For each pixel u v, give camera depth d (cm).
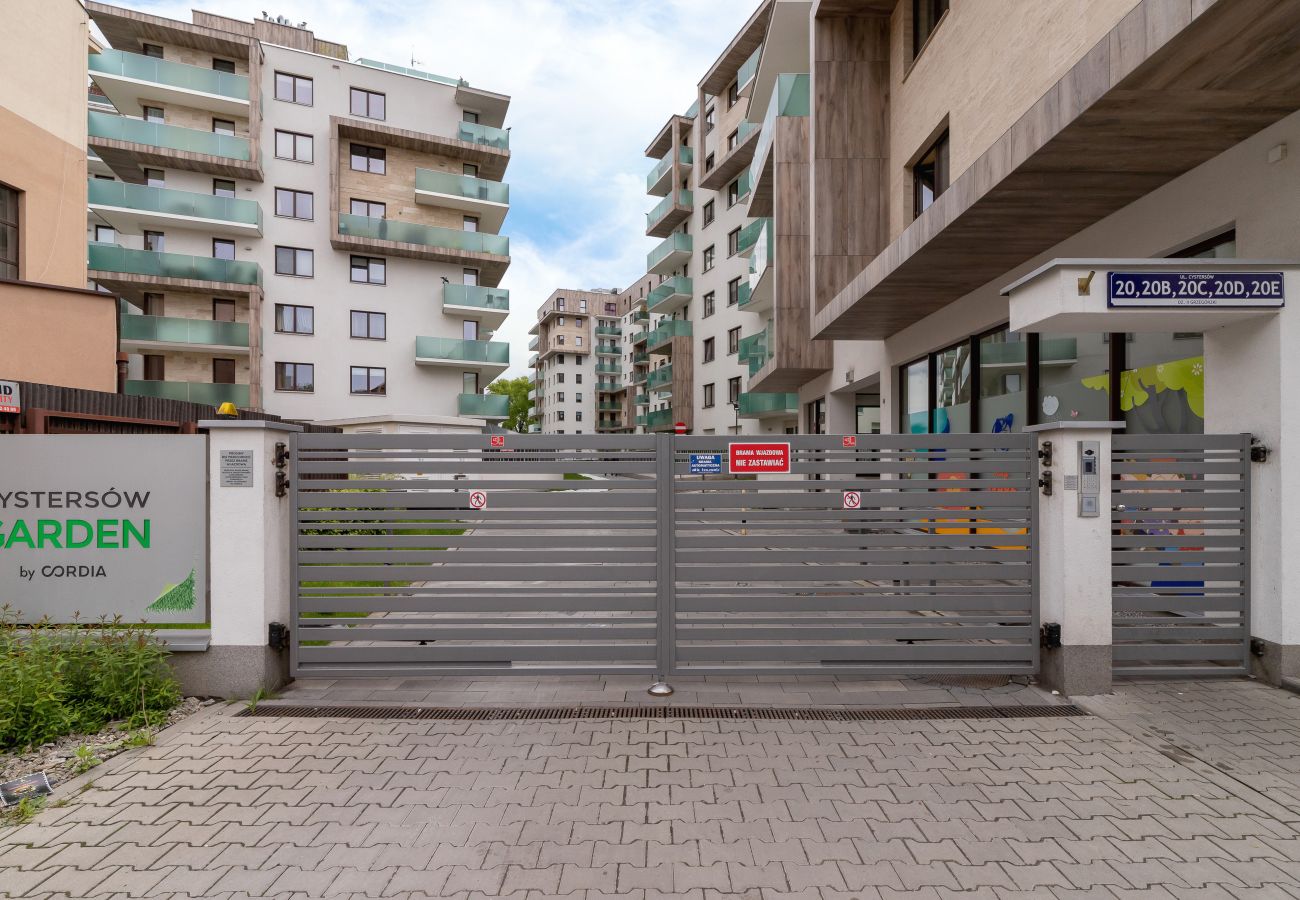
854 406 1758
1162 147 543
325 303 2952
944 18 883
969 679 499
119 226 2705
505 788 338
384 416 2606
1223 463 488
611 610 484
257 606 460
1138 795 330
